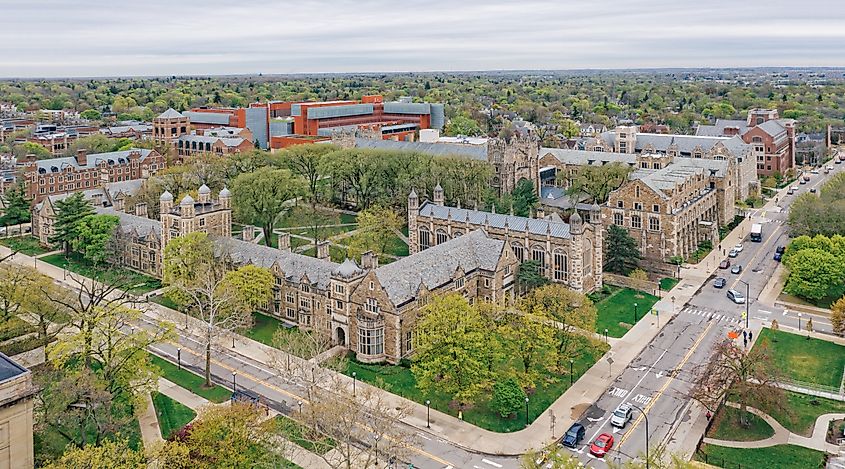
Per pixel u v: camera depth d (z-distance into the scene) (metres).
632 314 139.38
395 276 120.31
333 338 125.44
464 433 96.00
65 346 92.44
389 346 117.75
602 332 130.12
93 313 98.88
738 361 104.94
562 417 99.75
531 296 119.56
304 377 98.12
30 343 120.31
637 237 172.88
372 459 87.88
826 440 92.81
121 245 173.00
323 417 83.56
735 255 178.38
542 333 104.94
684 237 176.25
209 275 127.38
